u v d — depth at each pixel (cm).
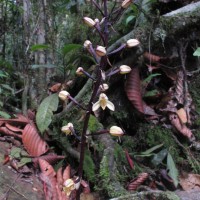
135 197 133
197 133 195
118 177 154
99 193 151
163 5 215
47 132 185
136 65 194
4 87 256
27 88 238
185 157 184
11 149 169
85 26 240
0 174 149
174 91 198
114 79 192
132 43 106
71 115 186
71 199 143
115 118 197
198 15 190
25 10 272
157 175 166
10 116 208
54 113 209
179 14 192
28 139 174
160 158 172
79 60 217
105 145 165
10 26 313
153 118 194
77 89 215
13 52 311
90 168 160
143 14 206
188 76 213
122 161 168
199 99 209
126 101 198
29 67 255
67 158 178
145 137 190
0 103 219
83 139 115
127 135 197
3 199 134
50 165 161
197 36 199
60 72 246
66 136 181
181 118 188
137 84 192
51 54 252
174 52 203
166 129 191
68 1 276
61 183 154
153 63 203
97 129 172
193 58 214
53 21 271
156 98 201
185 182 164
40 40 248
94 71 187
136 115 196
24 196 141
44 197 146
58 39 310
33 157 167
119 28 216
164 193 133
